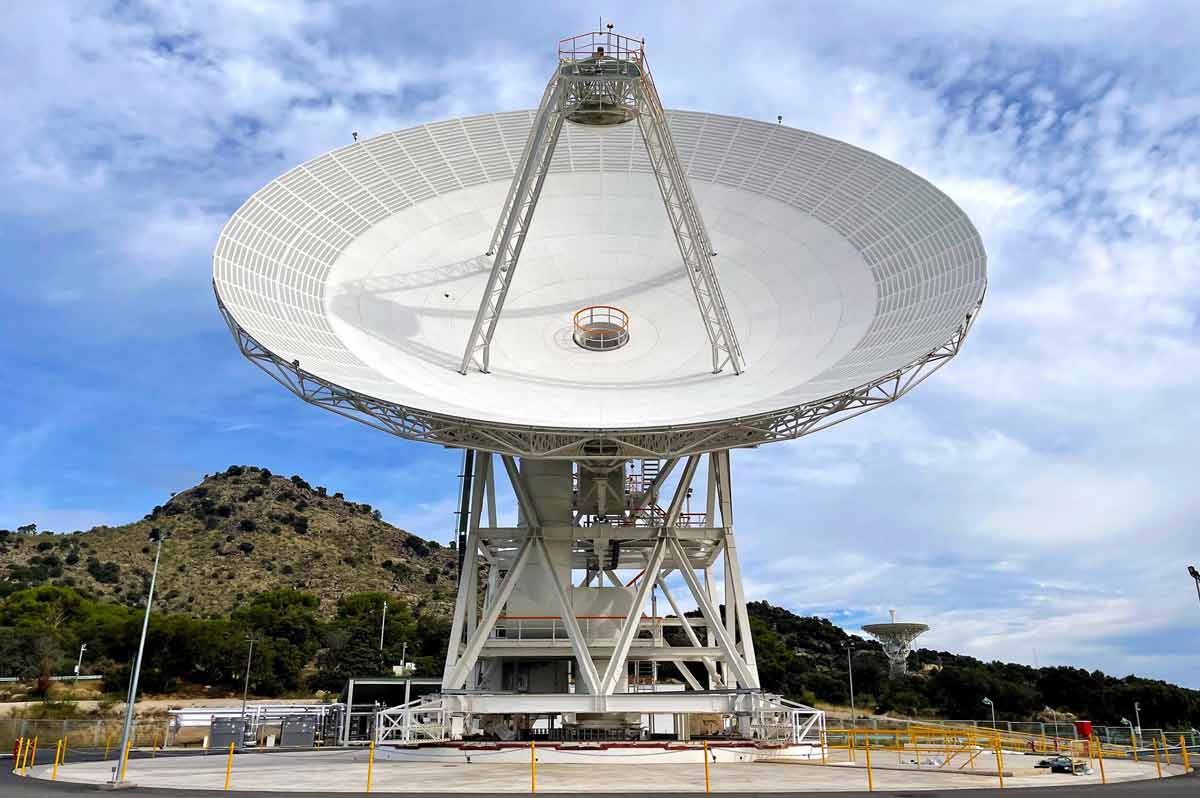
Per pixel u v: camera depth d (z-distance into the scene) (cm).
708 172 4828
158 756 5525
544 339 4312
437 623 14275
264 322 3562
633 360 4209
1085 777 3788
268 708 8106
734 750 4153
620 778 3281
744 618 4497
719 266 4559
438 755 4169
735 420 3378
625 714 4862
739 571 4575
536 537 4603
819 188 4559
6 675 10631
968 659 18262
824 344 3909
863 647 18188
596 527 4634
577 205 4794
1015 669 15088
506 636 5106
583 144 4909
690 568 4547
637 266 4628
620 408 3788
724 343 4078
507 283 3859
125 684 10600
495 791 2792
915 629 14138
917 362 3269
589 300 4503
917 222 4044
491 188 4784
